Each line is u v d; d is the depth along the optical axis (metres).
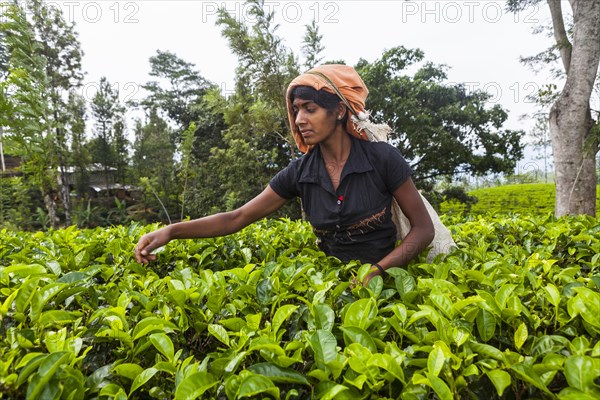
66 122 20.75
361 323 1.17
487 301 1.25
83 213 23.67
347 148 1.91
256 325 1.21
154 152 26.64
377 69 16.20
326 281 1.60
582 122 7.16
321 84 1.75
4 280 1.50
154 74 37.41
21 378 0.88
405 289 1.44
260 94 11.02
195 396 0.89
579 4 7.02
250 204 2.13
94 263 2.24
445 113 15.80
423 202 1.93
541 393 0.95
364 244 1.96
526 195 25.86
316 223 2.00
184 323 1.30
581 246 2.18
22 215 19.80
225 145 18.61
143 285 1.62
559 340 1.07
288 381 0.95
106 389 0.94
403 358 1.00
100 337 1.19
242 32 10.11
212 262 2.25
